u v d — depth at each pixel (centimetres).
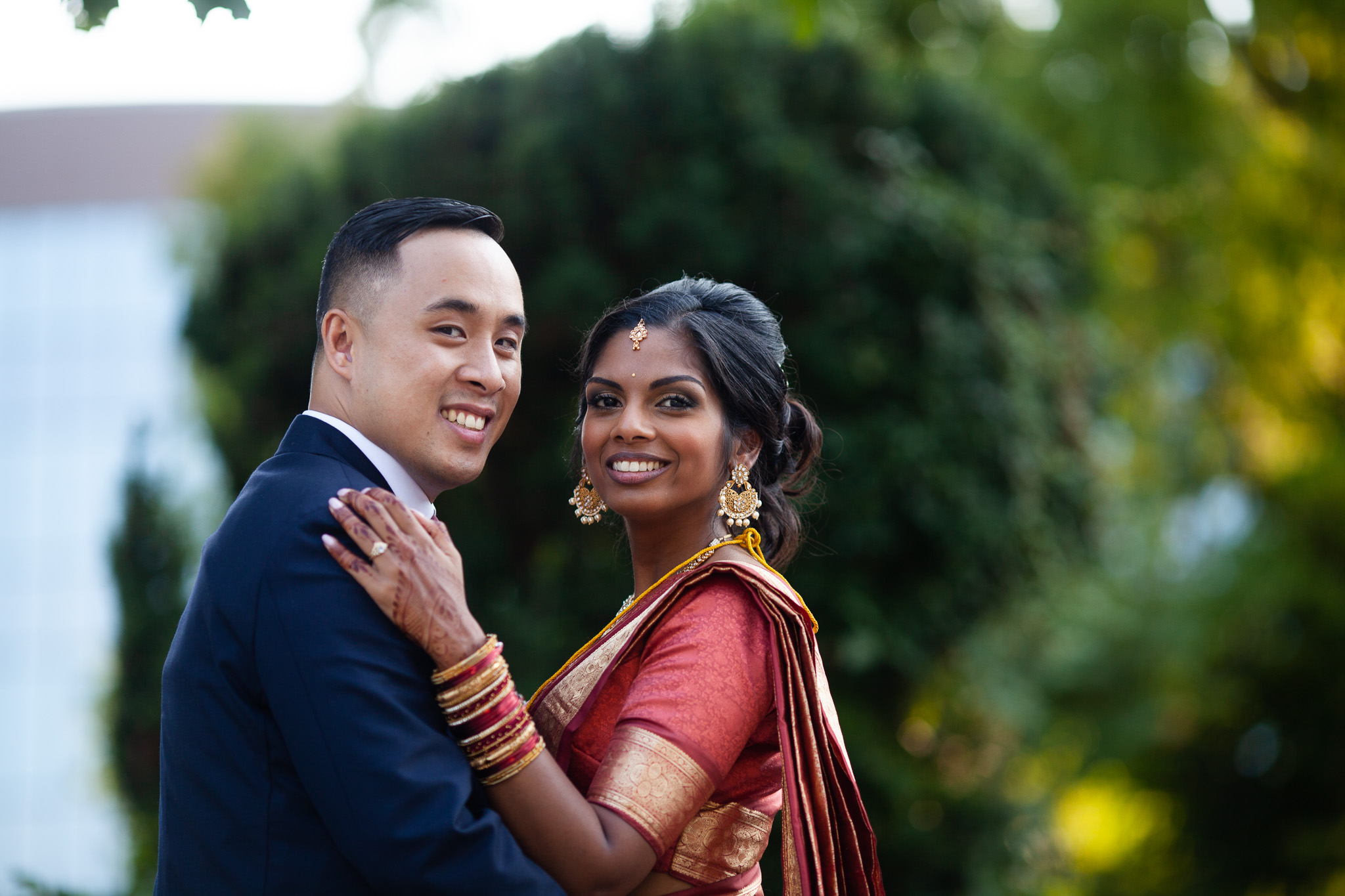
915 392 668
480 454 231
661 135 671
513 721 205
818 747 234
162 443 823
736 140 670
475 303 226
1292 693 1151
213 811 207
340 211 730
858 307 665
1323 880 1105
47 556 1602
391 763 194
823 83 709
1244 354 1079
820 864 225
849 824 234
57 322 1659
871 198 680
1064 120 971
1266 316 1056
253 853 203
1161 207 1029
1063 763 1147
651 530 257
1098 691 1168
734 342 253
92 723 1028
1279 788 1155
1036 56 989
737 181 667
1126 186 980
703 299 258
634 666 234
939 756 756
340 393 230
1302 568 1122
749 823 234
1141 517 1135
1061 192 794
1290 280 1027
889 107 722
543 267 671
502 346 236
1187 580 1169
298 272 735
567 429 665
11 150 1694
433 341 224
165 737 221
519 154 672
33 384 1639
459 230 231
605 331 257
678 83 671
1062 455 729
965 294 688
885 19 833
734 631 228
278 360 736
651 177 670
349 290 228
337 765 195
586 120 673
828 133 705
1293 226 1022
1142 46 972
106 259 1670
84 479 1616
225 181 960
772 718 236
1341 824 1100
